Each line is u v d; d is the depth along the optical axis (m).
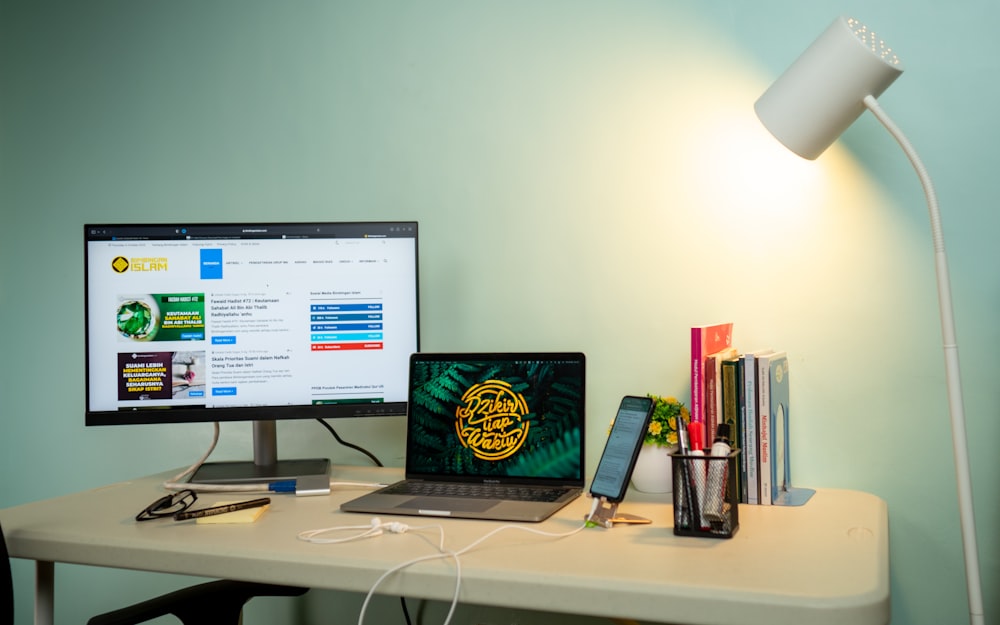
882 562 1.02
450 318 1.79
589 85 1.70
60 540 1.21
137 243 1.60
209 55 1.95
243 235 1.61
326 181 1.88
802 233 1.56
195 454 1.94
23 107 2.06
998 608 1.44
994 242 1.45
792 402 1.56
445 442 1.52
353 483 1.51
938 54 1.47
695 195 1.63
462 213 1.78
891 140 1.50
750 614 0.90
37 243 2.04
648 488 1.47
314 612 1.85
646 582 0.95
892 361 1.51
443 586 1.02
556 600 0.98
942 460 1.48
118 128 2.00
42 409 2.03
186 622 1.31
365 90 1.85
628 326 1.67
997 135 1.44
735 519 1.18
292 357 1.62
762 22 1.58
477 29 1.77
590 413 1.69
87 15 2.03
